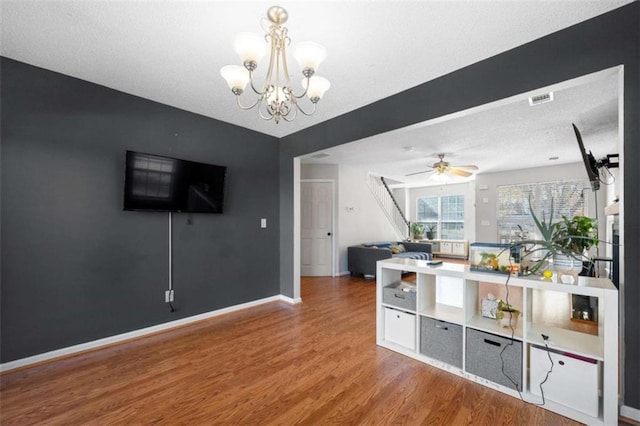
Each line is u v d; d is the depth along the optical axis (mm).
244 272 3871
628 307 1715
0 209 2254
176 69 2441
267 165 4199
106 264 2758
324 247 6039
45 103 2445
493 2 1680
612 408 1612
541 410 1808
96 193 2701
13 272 2305
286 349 2652
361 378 2172
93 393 1999
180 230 3271
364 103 3098
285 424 1701
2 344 2264
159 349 2662
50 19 1817
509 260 2084
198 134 3439
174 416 1769
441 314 2377
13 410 1821
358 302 4148
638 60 1679
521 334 1959
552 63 1957
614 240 3285
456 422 1707
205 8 1727
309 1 1668
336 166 6066
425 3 1688
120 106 2850
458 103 2410
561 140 4203
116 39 2031
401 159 5555
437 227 9227
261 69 2395
